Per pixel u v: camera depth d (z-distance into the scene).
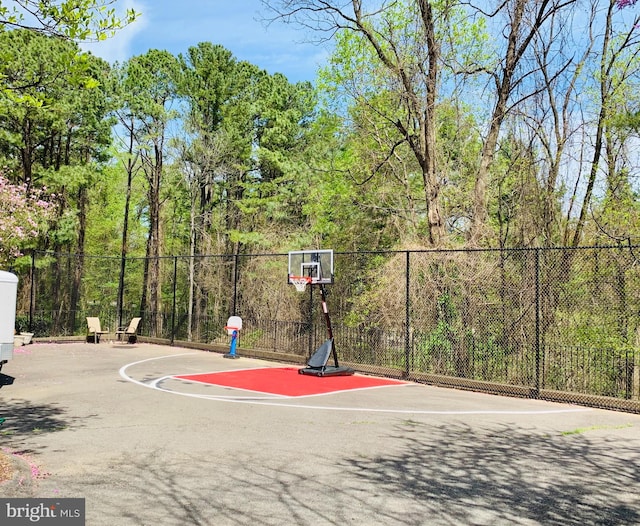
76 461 6.38
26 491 5.26
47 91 24.39
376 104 21.30
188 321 24.91
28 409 9.59
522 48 17.12
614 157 18.41
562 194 18.50
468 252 15.59
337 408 10.32
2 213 19.38
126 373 14.64
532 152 18.30
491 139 18.33
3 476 5.51
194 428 8.37
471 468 6.46
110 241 42.38
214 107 32.62
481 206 18.33
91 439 7.50
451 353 14.83
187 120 29.50
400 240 22.52
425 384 13.93
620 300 14.55
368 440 7.78
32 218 22.39
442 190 21.06
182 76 31.64
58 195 28.33
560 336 15.05
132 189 41.03
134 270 39.56
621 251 14.59
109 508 4.88
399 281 16.34
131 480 5.72
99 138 29.91
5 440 7.31
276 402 10.86
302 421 9.05
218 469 6.20
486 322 15.07
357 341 16.64
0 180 19.48
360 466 6.45
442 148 22.67
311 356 17.03
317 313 21.83
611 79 18.38
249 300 26.28
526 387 12.03
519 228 18.22
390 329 16.06
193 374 14.92
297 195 32.78
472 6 17.86
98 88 28.94
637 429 8.86
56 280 30.11
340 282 21.39
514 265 15.35
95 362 16.86
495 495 5.51
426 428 8.66
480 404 11.09
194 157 29.64
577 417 9.84
